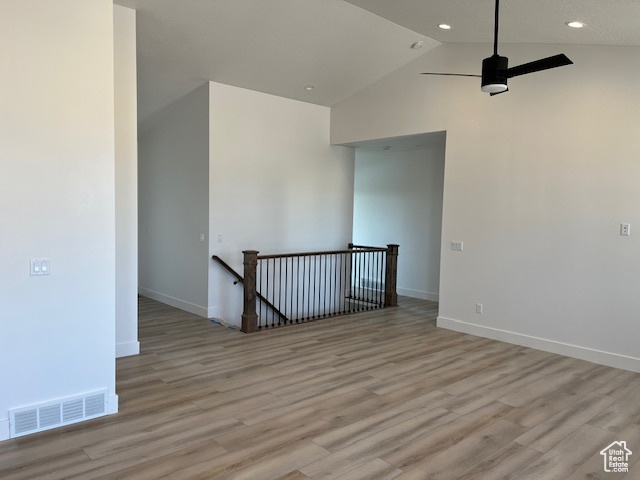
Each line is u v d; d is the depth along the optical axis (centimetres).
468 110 539
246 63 543
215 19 456
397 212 830
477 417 324
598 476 253
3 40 263
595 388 382
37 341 285
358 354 462
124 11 420
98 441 279
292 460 263
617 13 341
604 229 445
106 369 314
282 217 663
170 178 659
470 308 546
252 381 385
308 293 674
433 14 445
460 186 550
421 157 789
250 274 536
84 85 292
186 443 280
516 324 507
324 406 338
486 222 528
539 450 280
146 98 614
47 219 283
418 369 421
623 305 434
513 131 503
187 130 618
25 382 282
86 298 302
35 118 276
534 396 363
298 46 522
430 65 570
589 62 448
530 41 472
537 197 488
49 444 274
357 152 884
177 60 523
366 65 585
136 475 245
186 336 516
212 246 592
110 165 305
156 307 659
